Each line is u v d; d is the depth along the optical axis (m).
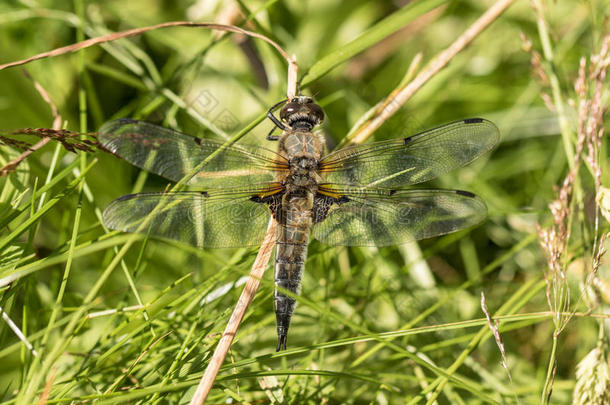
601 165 0.86
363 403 0.85
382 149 0.85
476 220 0.85
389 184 0.85
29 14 0.88
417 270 0.87
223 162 0.84
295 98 0.85
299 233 0.85
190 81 0.87
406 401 0.85
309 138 0.85
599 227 0.86
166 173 0.84
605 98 0.86
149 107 0.87
